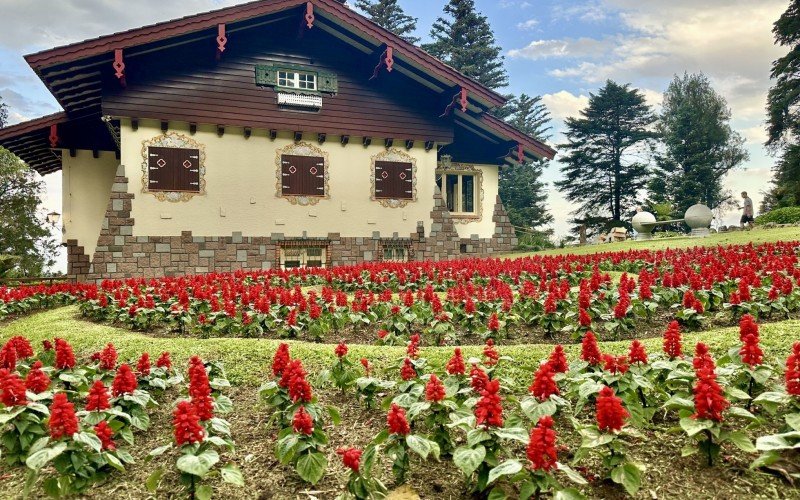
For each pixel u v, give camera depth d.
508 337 7.37
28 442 3.76
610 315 6.89
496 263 12.94
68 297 12.05
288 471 3.80
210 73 15.97
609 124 46.53
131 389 4.09
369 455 3.24
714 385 3.16
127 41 14.01
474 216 20.95
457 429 4.24
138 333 8.29
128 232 15.10
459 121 20.36
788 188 37.28
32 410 3.91
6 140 16.20
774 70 37.28
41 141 17.94
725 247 14.85
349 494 3.18
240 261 16.27
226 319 7.74
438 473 3.62
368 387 4.58
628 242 20.34
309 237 17.16
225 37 15.05
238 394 5.32
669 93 53.38
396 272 11.45
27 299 11.31
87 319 9.67
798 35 36.41
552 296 7.18
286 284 12.32
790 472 3.22
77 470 3.31
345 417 4.67
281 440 3.46
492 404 3.10
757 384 3.99
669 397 3.98
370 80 18.02
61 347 4.80
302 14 16.12
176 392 5.35
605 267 12.59
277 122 16.67
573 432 4.01
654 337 6.82
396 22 45.09
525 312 7.70
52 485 3.23
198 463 3.00
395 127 18.23
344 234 17.61
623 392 3.80
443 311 7.26
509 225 21.47
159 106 15.34
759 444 3.01
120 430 3.94
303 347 6.47
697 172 43.12
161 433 4.49
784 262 9.27
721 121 51.03
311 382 5.41
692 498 3.15
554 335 7.39
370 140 18.02
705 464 3.43
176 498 3.52
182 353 6.42
